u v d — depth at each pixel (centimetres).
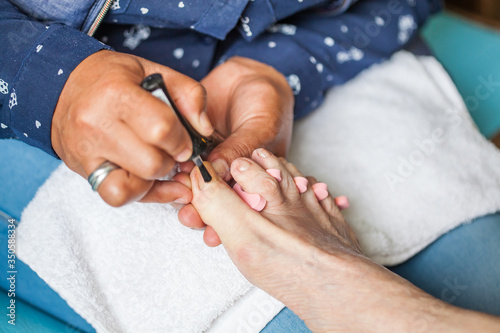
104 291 64
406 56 96
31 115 58
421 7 102
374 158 78
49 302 71
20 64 57
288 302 54
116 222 66
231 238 54
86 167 48
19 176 77
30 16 67
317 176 77
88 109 47
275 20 79
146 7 71
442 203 74
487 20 143
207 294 62
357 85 90
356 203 74
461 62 119
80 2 66
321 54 85
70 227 67
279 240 53
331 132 83
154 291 63
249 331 62
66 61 56
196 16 73
